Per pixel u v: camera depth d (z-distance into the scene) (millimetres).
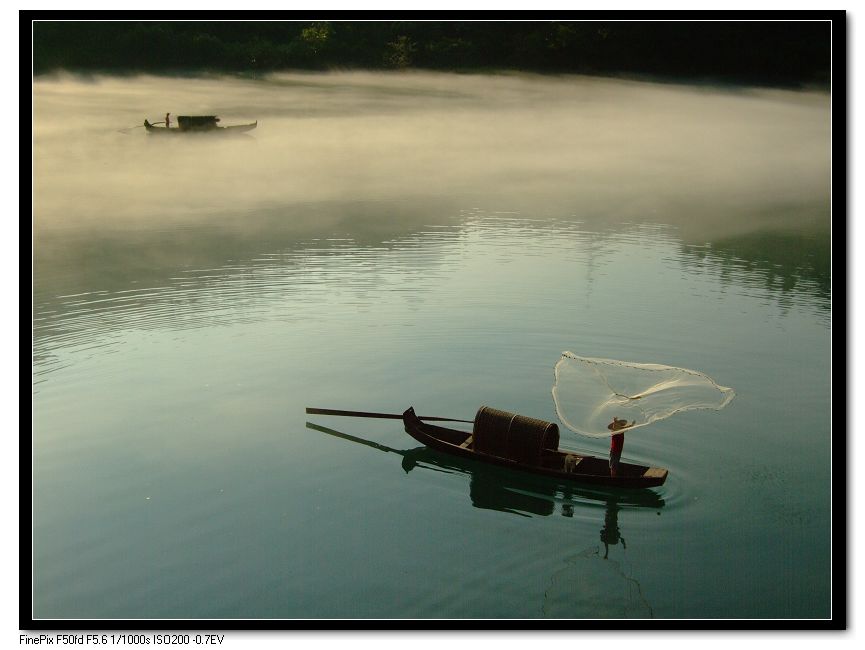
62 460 13867
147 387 16766
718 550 11312
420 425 14672
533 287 23453
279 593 10422
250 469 13648
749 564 10953
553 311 21188
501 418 13641
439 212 36719
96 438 14648
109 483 13141
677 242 30406
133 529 11883
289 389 16641
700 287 23734
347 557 11227
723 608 10016
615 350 18438
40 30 76000
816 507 12266
